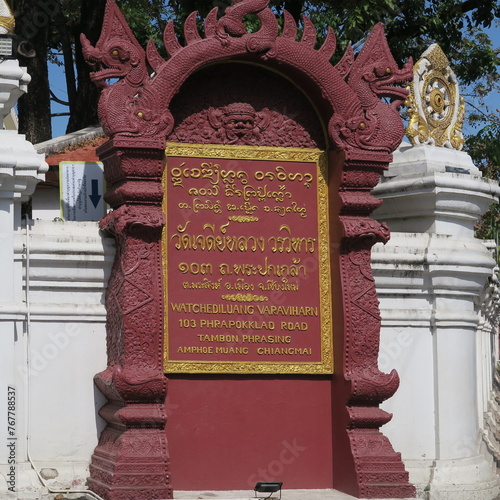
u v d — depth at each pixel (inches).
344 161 395.2
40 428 378.6
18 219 381.1
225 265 392.5
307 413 399.2
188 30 383.6
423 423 430.6
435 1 768.9
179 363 383.2
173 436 382.6
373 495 381.4
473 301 455.8
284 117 406.0
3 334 368.2
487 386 576.7
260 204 398.9
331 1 724.7
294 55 391.9
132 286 371.2
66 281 387.9
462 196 446.0
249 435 391.5
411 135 455.2
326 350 401.7
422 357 433.7
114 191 380.5
